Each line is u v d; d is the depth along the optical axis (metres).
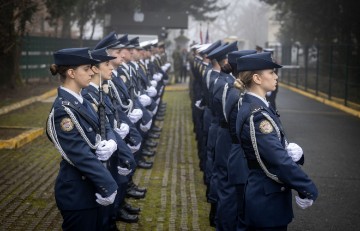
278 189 4.26
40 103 17.83
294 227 6.48
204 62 9.81
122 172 5.40
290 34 35.84
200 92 10.43
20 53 21.16
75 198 4.26
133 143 6.38
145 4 36.59
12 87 20.45
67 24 30.92
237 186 5.32
